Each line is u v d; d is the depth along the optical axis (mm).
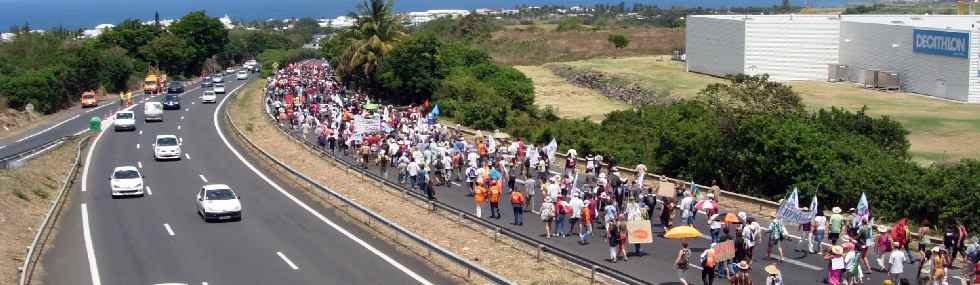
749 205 36750
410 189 39938
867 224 28000
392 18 97875
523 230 32125
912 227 33875
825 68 98000
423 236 31016
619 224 27156
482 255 28297
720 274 25359
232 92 106812
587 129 58312
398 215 35000
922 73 82750
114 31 138875
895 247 24562
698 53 112812
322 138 56688
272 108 77438
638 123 59188
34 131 67625
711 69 108750
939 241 29672
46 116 80812
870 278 25625
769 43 98125
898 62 86688
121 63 112312
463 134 63625
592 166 41312
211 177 44812
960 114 69625
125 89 113750
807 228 28516
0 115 72125
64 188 39625
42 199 37594
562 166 48281
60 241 29984
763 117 42219
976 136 60469
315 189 40781
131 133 64688
